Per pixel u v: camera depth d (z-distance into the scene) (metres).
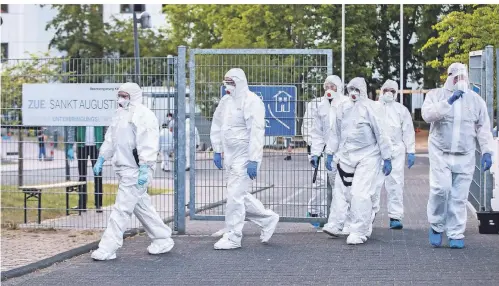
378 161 11.93
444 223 11.24
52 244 11.84
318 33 44.41
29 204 14.84
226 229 11.35
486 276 9.05
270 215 11.65
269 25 42.34
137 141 10.52
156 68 12.88
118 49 51.69
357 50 45.47
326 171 12.86
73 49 51.62
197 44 46.00
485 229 12.36
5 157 14.03
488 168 11.23
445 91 11.24
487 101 13.25
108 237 10.53
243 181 11.31
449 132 11.09
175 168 12.81
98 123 13.20
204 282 8.97
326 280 8.96
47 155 14.11
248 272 9.52
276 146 13.03
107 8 52.41
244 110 11.29
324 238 12.20
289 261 10.20
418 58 51.22
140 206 10.79
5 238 12.40
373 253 10.72
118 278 9.31
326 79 12.56
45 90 13.34
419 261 10.06
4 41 55.78
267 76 12.95
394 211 13.20
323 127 12.66
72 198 15.68
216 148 11.86
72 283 9.08
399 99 46.06
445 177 11.09
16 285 9.04
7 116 13.63
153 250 10.88
